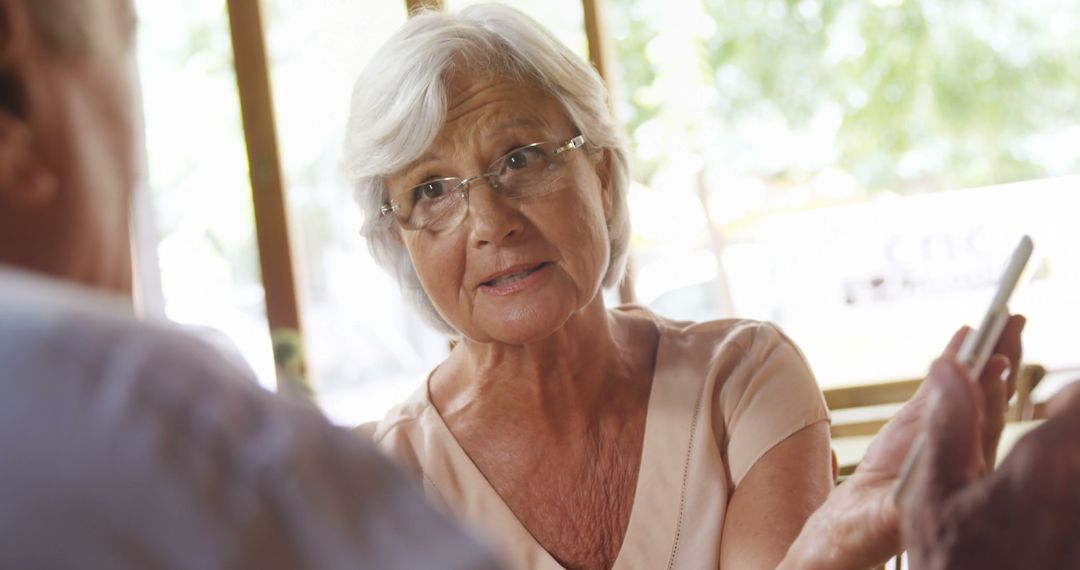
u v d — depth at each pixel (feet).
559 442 4.70
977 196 17.37
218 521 1.25
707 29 20.17
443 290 4.61
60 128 1.47
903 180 20.66
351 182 4.93
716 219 19.61
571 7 14.51
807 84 20.36
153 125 15.60
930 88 20.33
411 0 7.09
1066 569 1.86
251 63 13.30
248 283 15.61
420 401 5.00
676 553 4.42
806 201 20.34
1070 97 19.94
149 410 1.27
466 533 1.39
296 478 1.30
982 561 1.90
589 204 4.59
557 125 4.59
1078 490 1.86
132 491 1.24
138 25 1.71
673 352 4.83
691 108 19.86
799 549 2.93
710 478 4.48
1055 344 16.28
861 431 7.30
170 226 15.53
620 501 4.62
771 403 4.58
